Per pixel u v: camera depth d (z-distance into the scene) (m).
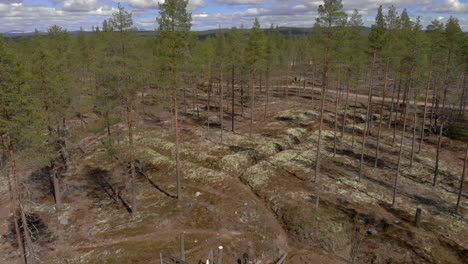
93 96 29.91
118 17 25.06
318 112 63.09
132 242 26.14
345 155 43.06
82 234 27.58
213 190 34.19
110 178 37.84
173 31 27.22
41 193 34.75
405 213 29.33
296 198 32.09
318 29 27.78
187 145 45.88
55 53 33.72
